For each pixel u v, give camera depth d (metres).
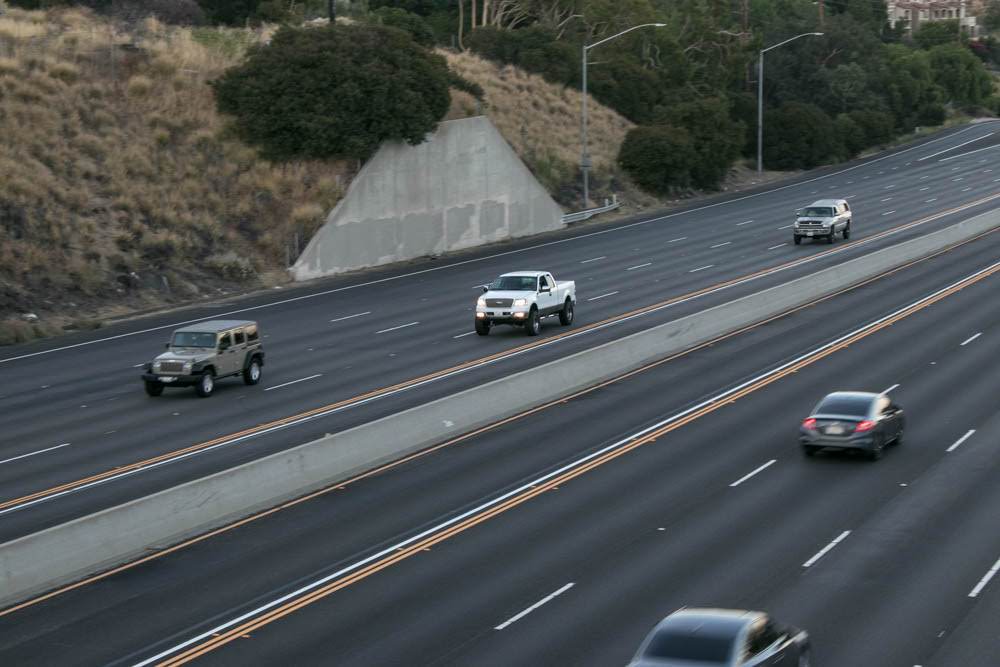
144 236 61.34
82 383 42.47
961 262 65.19
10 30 72.31
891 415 30.92
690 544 23.53
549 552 23.27
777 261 66.94
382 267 70.75
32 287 54.94
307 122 69.56
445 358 45.09
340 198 69.31
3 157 60.69
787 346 46.22
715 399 37.75
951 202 88.81
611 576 21.69
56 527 23.16
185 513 25.84
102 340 50.44
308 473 29.28
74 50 72.75
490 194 79.00
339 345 48.38
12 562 22.02
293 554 23.88
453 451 32.50
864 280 61.53
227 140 70.75
